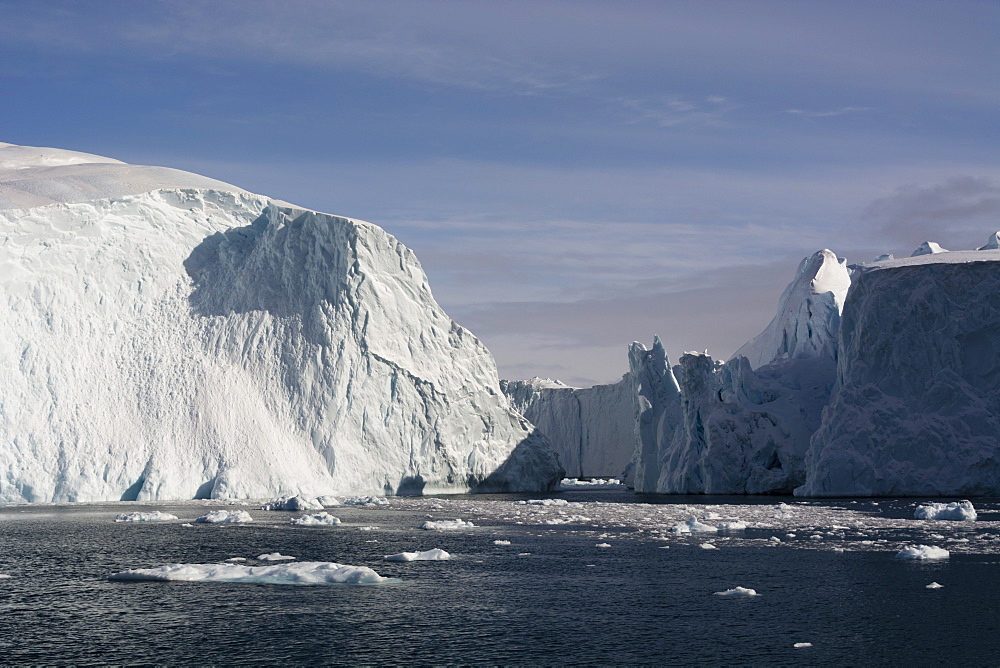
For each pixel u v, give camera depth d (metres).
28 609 29.00
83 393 79.62
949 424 85.50
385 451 91.00
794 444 100.81
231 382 86.19
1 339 77.19
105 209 88.44
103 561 39.06
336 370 89.69
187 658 23.70
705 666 23.11
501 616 28.48
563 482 148.12
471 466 99.88
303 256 93.81
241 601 30.30
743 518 62.12
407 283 99.38
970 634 26.06
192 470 80.56
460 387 100.12
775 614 28.84
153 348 85.50
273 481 81.62
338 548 44.12
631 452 168.38
